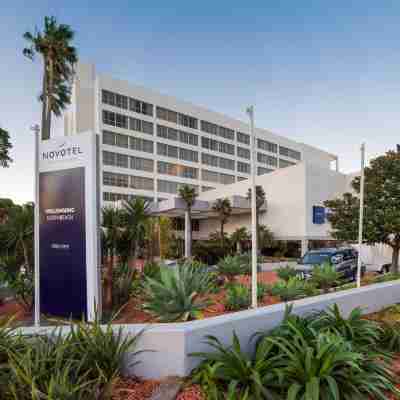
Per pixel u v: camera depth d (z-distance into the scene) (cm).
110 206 912
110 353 320
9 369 297
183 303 577
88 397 260
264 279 1295
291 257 3052
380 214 1230
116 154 4291
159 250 2097
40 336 352
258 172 5959
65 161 670
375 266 1748
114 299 812
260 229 3073
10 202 2503
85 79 4628
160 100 4809
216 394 281
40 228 689
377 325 461
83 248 645
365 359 328
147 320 656
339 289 894
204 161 5241
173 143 4878
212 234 3809
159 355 344
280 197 3136
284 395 287
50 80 1944
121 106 4412
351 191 3133
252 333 406
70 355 308
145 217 904
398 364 387
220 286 961
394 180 1269
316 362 291
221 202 3169
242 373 303
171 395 296
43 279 680
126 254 898
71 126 4816
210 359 336
